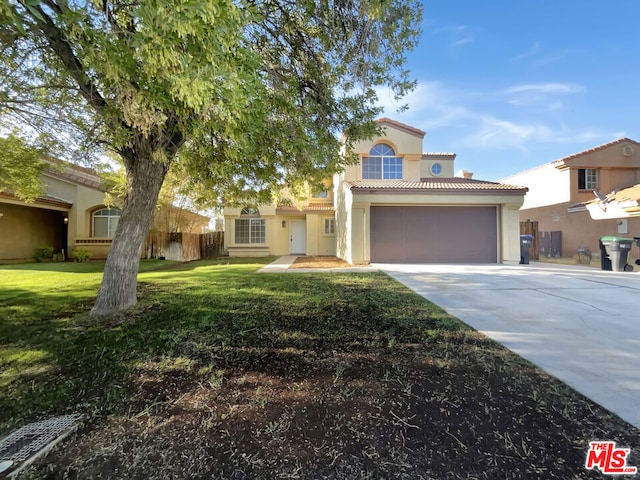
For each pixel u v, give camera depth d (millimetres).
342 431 2395
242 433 2387
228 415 2611
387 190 13078
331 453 2164
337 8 5328
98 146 7016
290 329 4695
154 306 6023
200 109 3535
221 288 7844
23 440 2318
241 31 3383
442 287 7871
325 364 3527
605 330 4559
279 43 6219
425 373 3283
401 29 5520
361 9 5012
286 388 3027
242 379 3213
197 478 1964
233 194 9234
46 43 4355
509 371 3287
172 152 5621
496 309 5750
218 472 2012
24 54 4688
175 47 2850
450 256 13688
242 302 6336
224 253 19875
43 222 18516
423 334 4441
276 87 5902
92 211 18094
